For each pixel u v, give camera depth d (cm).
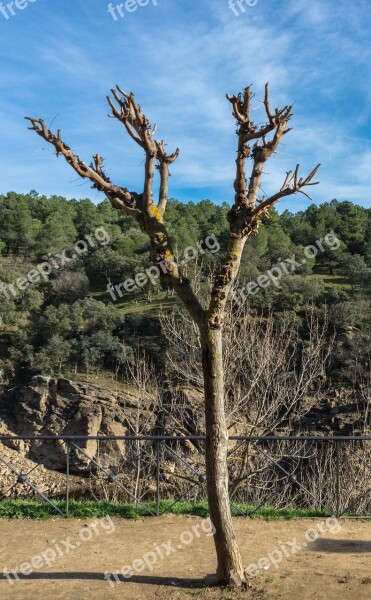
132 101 511
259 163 505
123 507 841
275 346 1745
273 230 6078
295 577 549
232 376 1411
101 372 4328
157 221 512
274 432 1706
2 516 809
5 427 4162
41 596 517
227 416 1362
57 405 4134
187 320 1570
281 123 493
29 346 4753
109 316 4431
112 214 9125
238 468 1395
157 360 3428
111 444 2112
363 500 1045
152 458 1642
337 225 6769
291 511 845
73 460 3331
